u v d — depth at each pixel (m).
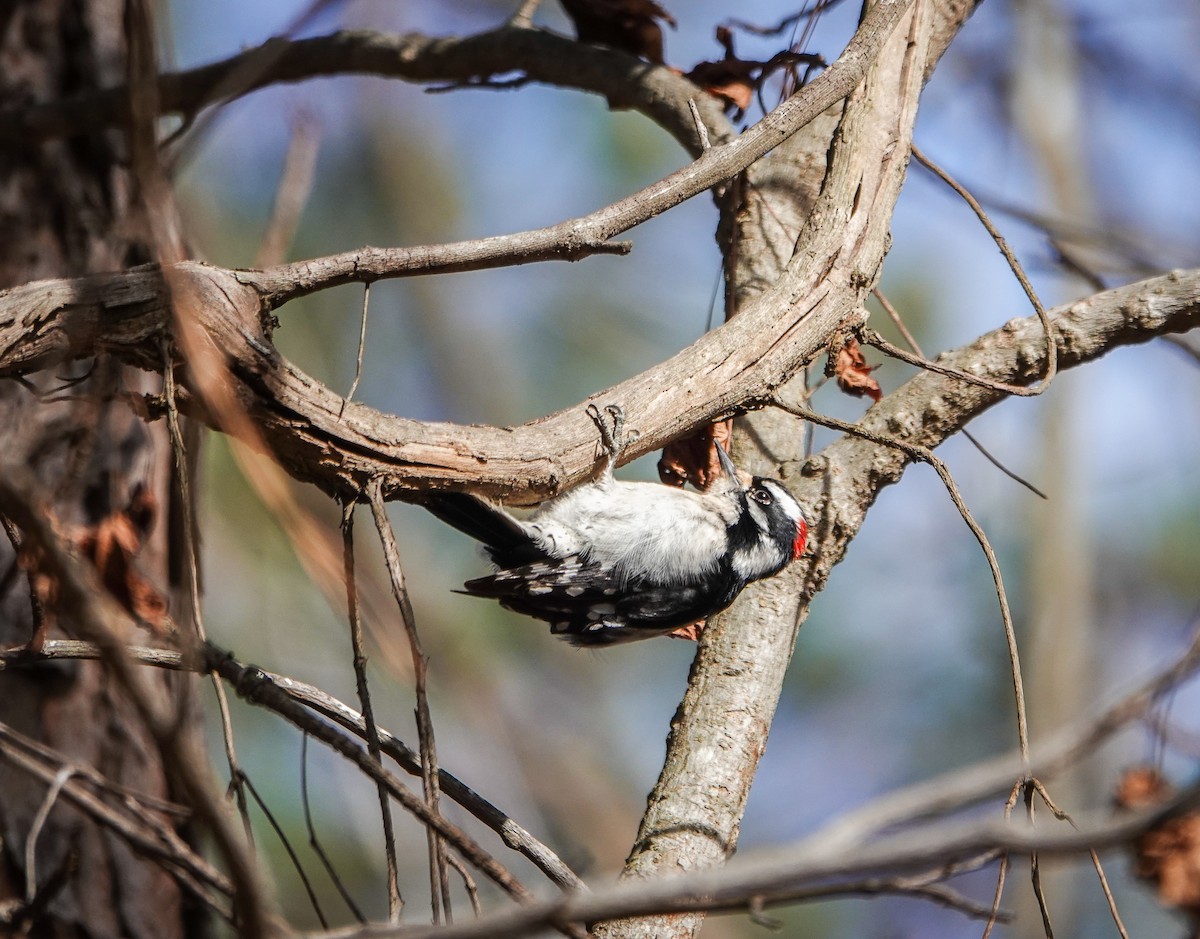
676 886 4.39
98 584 6.88
